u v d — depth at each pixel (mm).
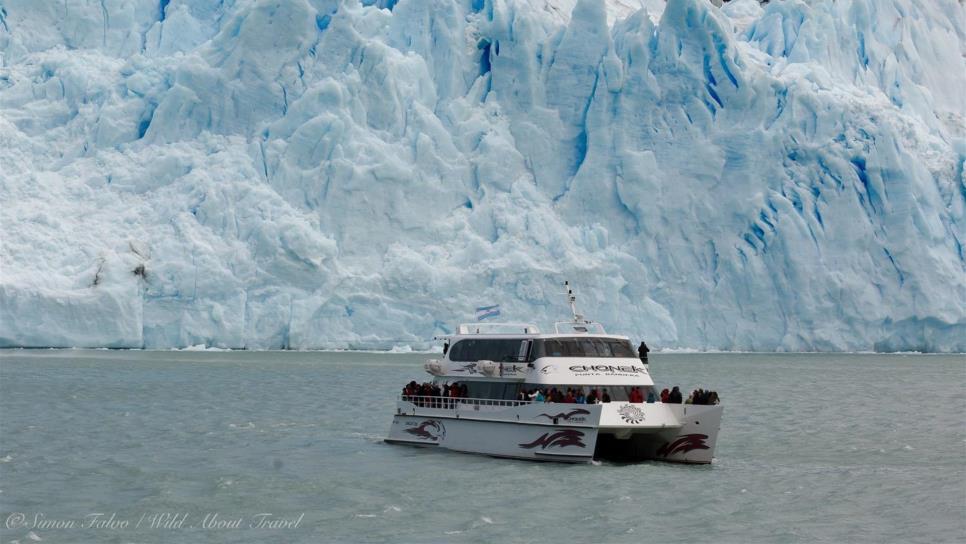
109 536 20391
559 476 25922
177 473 26562
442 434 29859
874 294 77688
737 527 21469
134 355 69438
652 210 78250
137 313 70062
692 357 78125
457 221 77000
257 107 77250
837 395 49500
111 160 76375
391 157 75312
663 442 27875
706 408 27422
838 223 78188
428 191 76625
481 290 74062
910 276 77875
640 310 77000
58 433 33719
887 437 34812
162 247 71625
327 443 31547
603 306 75438
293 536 20438
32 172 74688
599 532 20938
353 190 74188
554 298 74438
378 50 76938
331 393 46312
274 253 71312
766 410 43000
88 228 72875
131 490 24453
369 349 72062
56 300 68312
